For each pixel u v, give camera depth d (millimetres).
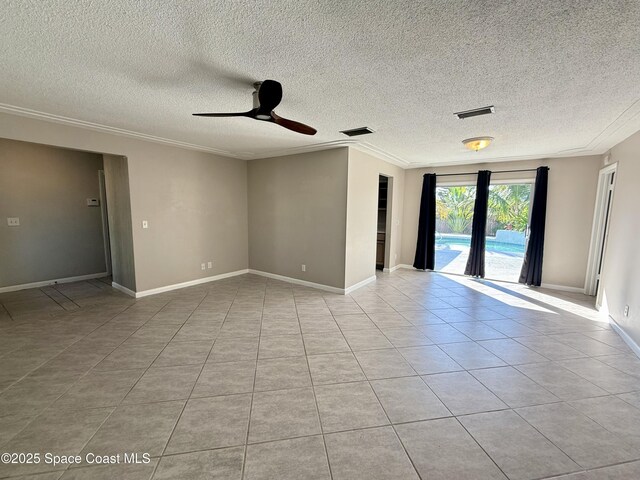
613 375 2490
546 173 5020
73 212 5176
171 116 3117
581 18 1446
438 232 6738
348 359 2709
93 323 3410
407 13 1440
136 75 2168
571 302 4422
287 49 1798
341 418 1955
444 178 6117
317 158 4805
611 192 4211
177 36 1673
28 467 1553
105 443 1718
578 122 3074
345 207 4562
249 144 4449
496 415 2002
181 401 2098
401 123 3217
